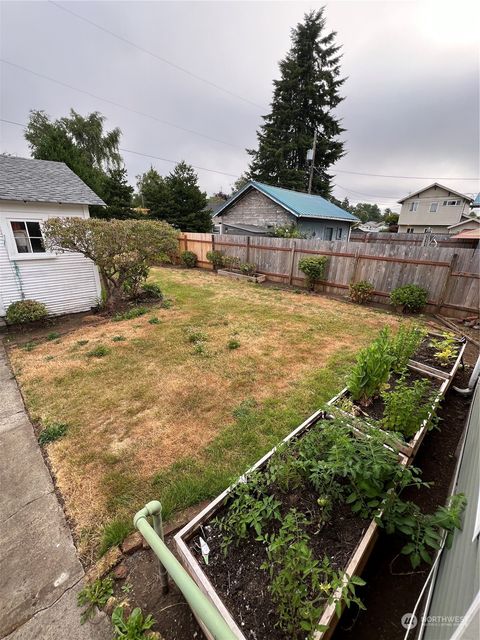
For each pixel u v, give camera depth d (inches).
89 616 58.7
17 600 61.6
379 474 59.9
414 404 90.4
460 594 38.9
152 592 62.0
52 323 241.3
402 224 1169.4
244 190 578.6
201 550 59.3
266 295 322.7
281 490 69.4
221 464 93.7
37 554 70.2
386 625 55.2
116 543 71.6
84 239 223.6
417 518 62.3
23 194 219.8
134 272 279.3
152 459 97.4
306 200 600.1
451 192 1024.9
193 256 505.7
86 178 611.8
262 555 57.9
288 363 162.7
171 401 129.7
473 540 42.0
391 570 64.0
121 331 217.0
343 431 72.8
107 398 133.5
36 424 118.8
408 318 245.6
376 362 100.0
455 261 241.1
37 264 238.2
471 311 238.1
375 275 295.1
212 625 31.4
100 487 87.4
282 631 45.8
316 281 344.2
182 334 206.7
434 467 92.7
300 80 945.5
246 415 117.9
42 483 90.0
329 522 62.5
